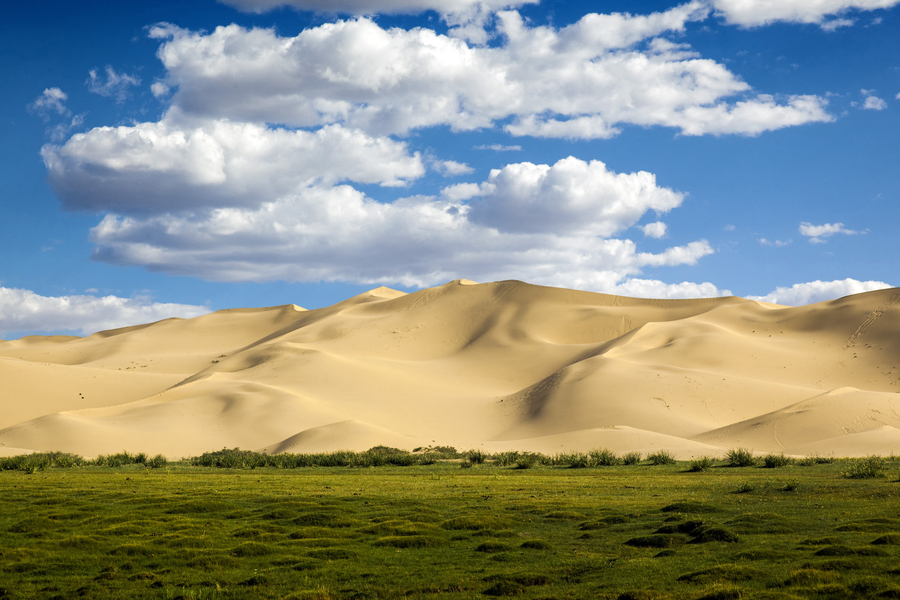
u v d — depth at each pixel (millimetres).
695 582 16500
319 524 24906
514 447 75938
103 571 19297
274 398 100500
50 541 22266
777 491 31906
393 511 27359
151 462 61094
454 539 22734
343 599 16516
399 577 18281
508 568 18922
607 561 19094
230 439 87000
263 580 18062
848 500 28188
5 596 17344
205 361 184125
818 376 110000
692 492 32906
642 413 91375
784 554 18672
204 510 27906
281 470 52938
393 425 99875
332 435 80188
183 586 17938
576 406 96438
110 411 96188
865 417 73312
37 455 63656
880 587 14852
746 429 76562
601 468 51781
